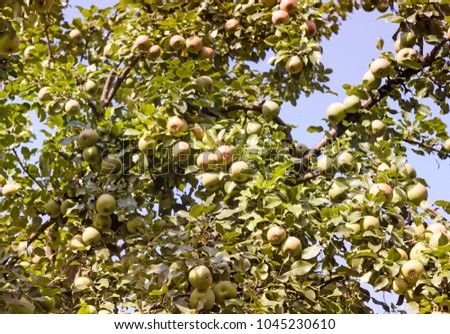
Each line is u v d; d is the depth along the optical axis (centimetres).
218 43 875
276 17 792
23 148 765
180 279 561
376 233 590
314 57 752
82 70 838
